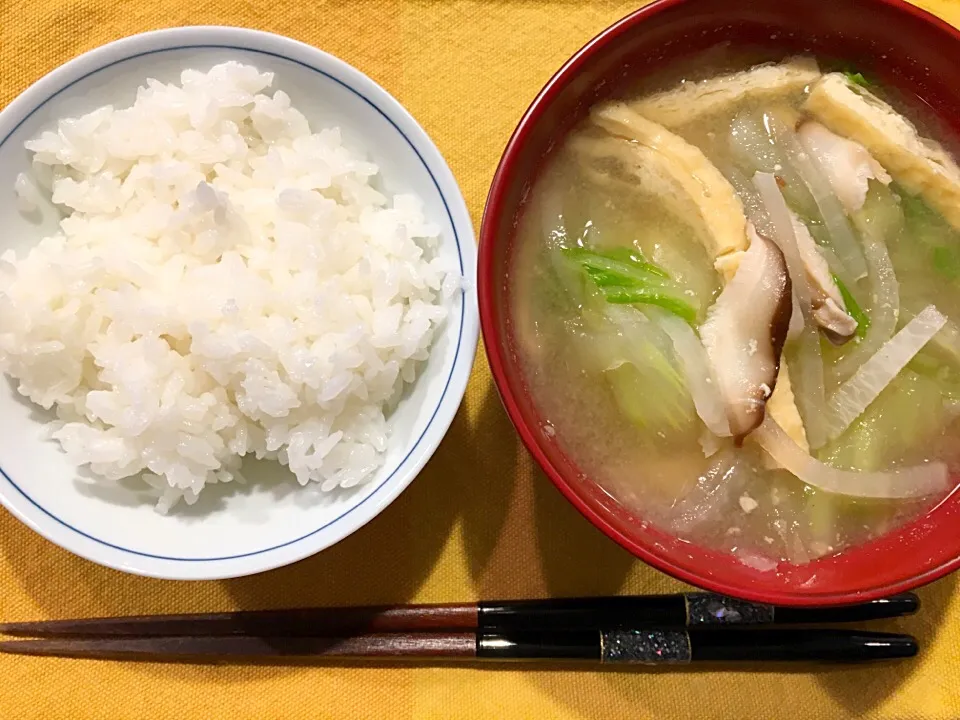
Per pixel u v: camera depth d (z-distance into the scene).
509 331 0.16
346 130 0.19
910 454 0.17
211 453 0.17
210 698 0.19
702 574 0.15
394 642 0.19
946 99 0.17
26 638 0.19
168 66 0.18
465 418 0.20
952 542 0.15
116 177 0.18
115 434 0.17
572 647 0.19
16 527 0.20
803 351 0.17
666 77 0.17
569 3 0.21
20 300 0.17
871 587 0.15
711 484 0.16
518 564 0.20
